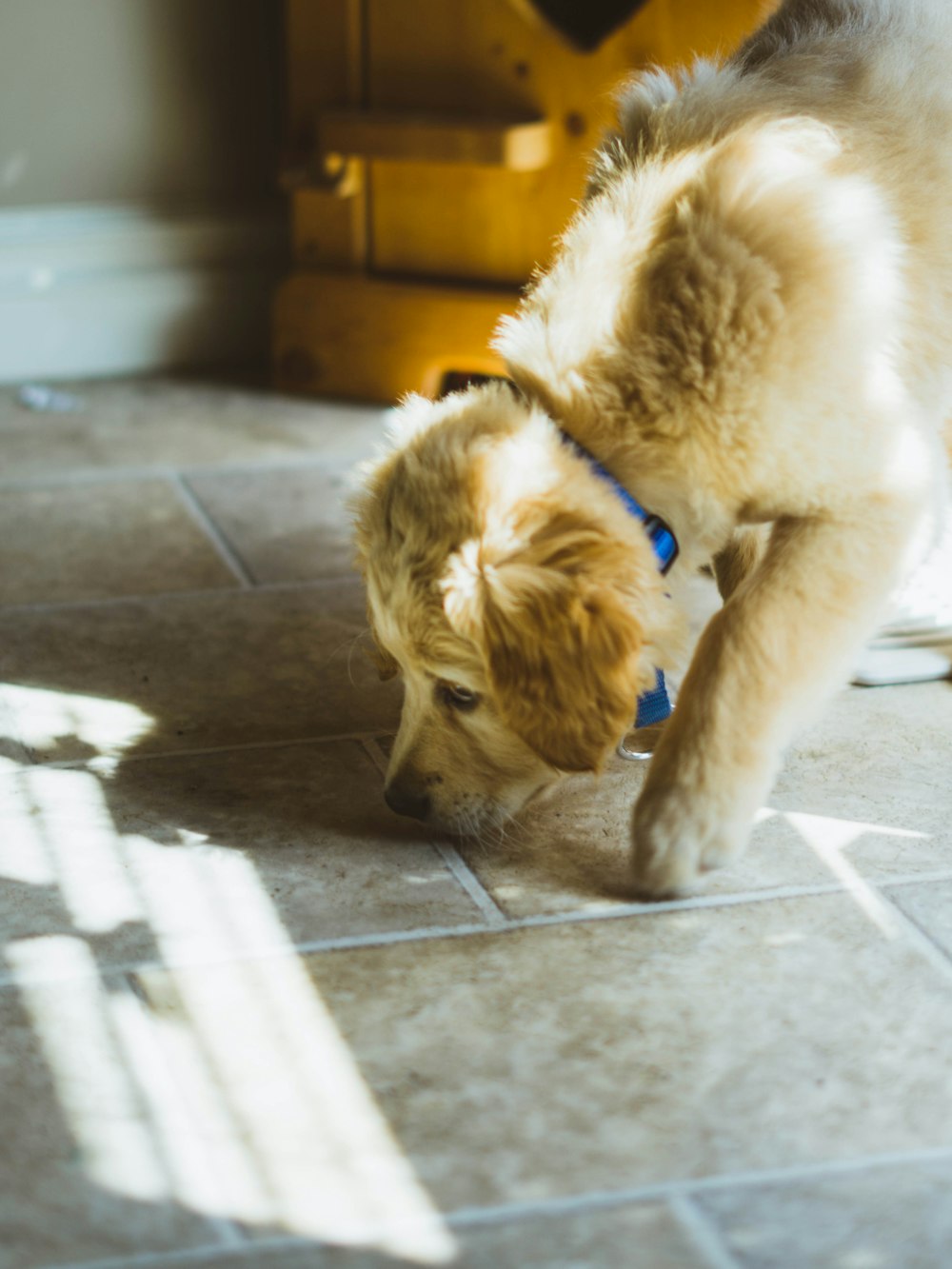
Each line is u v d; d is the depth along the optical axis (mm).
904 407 1870
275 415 4043
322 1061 1560
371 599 1875
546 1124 1461
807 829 2016
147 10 4289
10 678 2545
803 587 1813
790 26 2191
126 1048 1582
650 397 1778
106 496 3418
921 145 1985
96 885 1906
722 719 1782
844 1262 1278
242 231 4531
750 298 1751
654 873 1810
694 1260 1286
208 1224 1336
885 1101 1484
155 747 2301
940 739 2273
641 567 1767
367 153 3920
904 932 1771
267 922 1818
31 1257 1299
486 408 1849
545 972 1708
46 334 4375
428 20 3879
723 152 1881
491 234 3973
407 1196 1369
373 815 2092
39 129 4270
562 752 1748
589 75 3682
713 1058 1554
